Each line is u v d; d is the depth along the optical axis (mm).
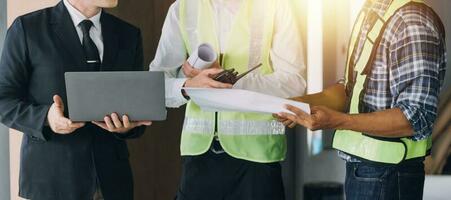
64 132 2129
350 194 2051
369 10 2031
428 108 1854
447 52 2807
